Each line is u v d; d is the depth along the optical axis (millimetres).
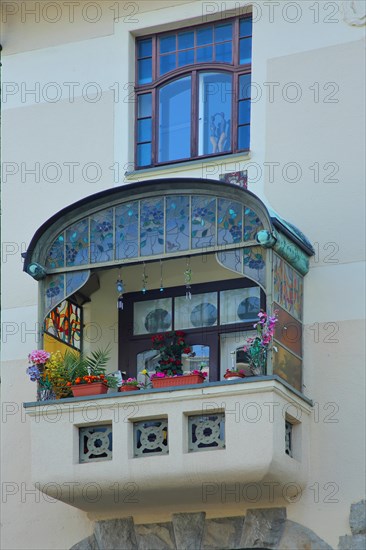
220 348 20625
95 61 22000
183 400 19125
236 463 18750
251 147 20844
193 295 20938
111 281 21203
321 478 19375
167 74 21734
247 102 21250
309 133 20609
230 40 21562
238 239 19531
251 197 19484
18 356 21188
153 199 20047
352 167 20312
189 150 21406
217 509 19641
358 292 19891
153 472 19094
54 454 19578
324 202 20328
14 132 22141
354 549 18953
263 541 19312
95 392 19703
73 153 21766
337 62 20703
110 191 20094
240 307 20672
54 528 20375
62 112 21984
